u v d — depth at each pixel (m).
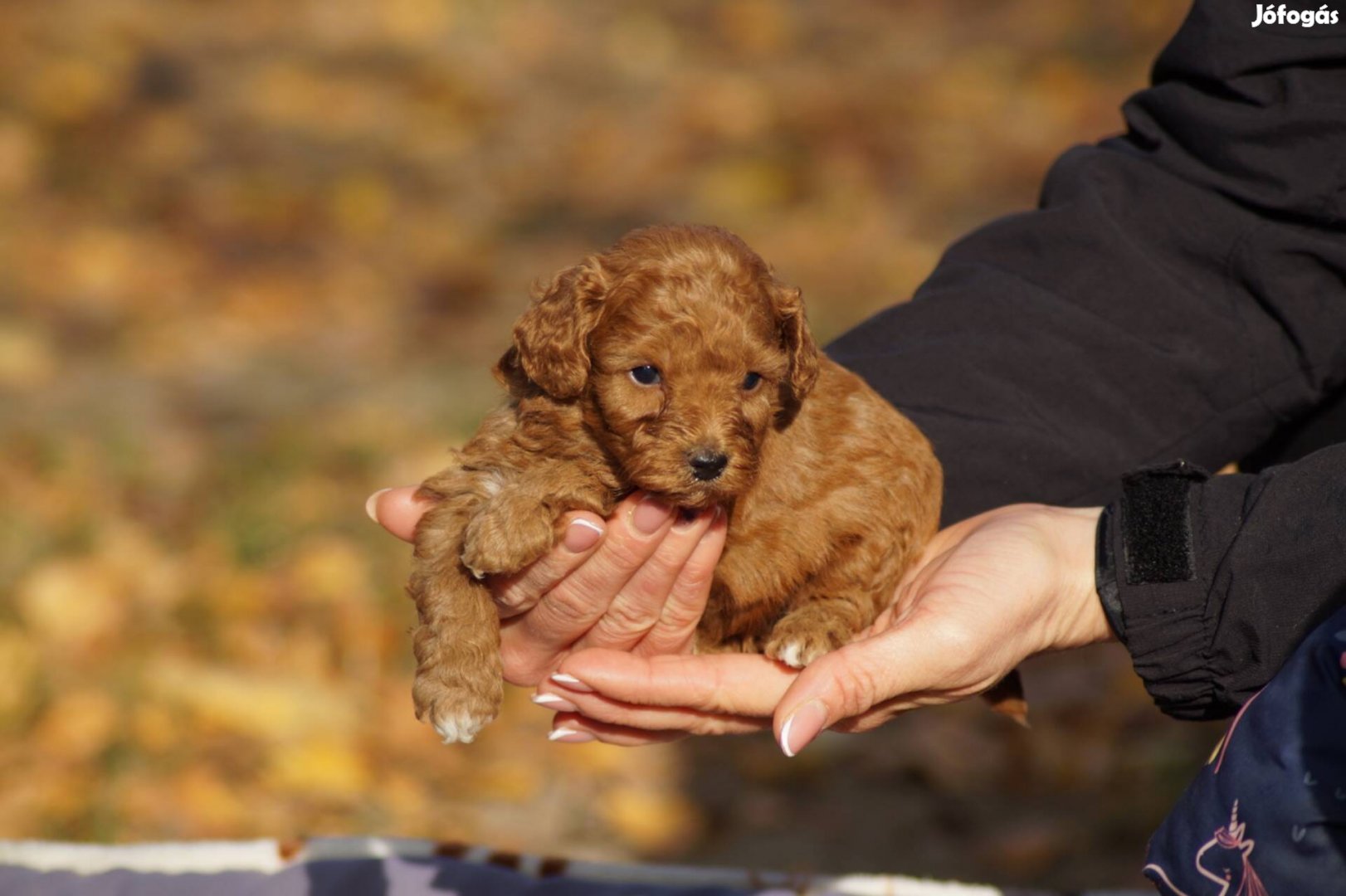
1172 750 9.64
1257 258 4.93
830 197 18.03
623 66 22.05
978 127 19.95
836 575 4.80
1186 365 5.04
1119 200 5.21
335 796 8.89
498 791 9.16
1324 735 3.47
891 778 9.59
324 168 18.42
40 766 8.84
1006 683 5.23
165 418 12.80
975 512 5.13
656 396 4.58
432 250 16.66
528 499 4.40
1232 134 4.96
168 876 5.38
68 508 11.22
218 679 9.59
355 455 12.11
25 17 20.75
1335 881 3.41
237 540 10.97
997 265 5.37
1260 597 4.08
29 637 9.85
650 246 4.75
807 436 4.77
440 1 23.25
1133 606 4.26
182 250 16.23
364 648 10.11
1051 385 5.13
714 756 9.74
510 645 4.77
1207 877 3.63
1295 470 4.20
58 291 15.12
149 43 20.77
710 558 4.52
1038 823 9.10
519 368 4.82
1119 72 21.25
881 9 24.44
